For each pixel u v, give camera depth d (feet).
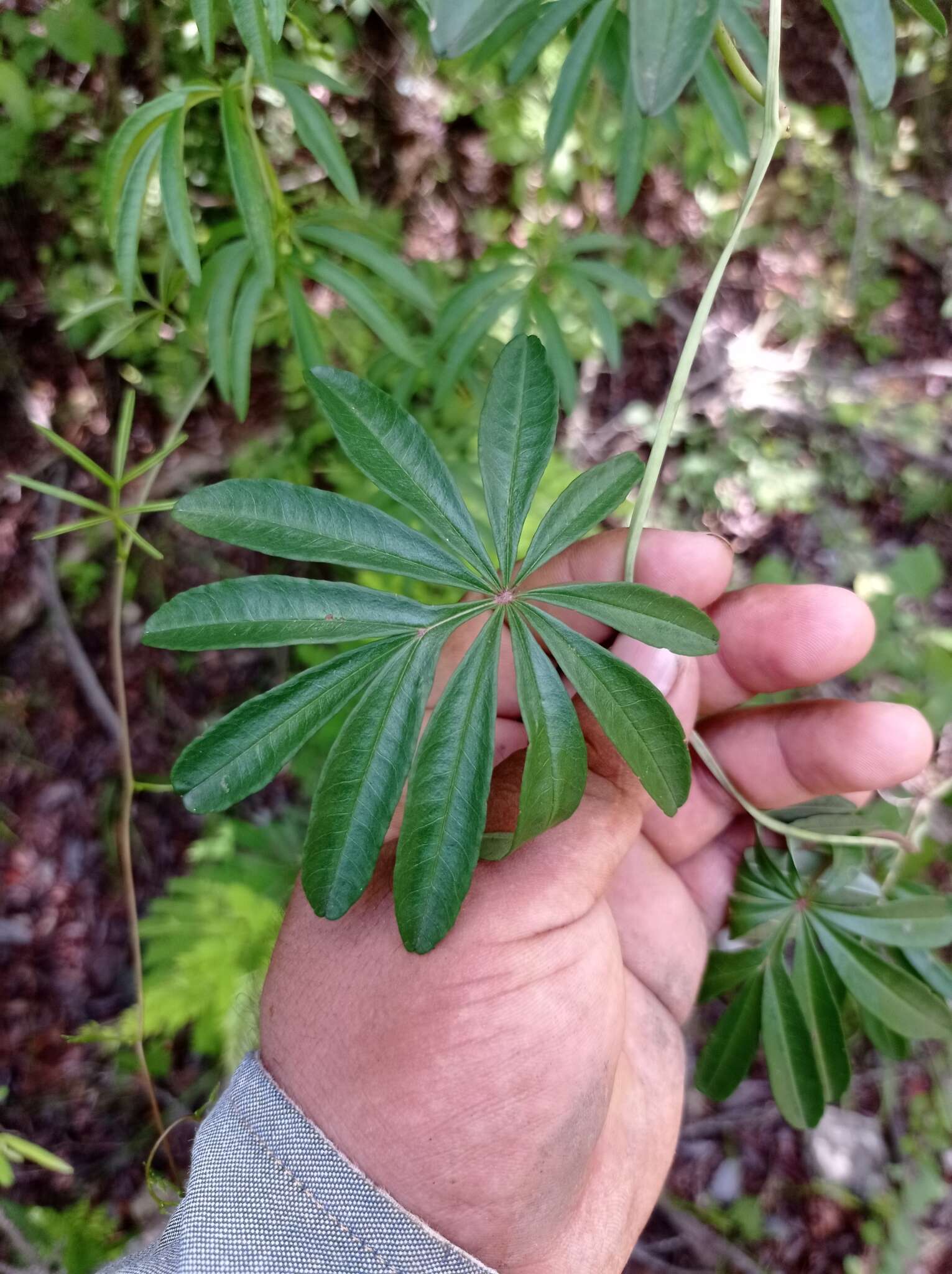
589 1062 0.40
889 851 0.57
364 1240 0.36
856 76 1.15
